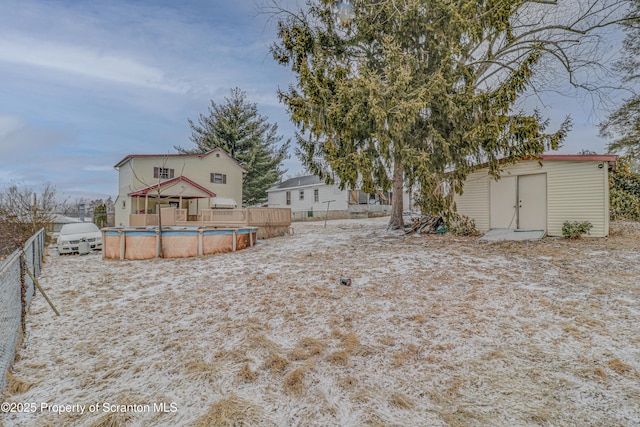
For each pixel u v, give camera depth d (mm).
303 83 8938
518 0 8461
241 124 25625
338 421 2289
